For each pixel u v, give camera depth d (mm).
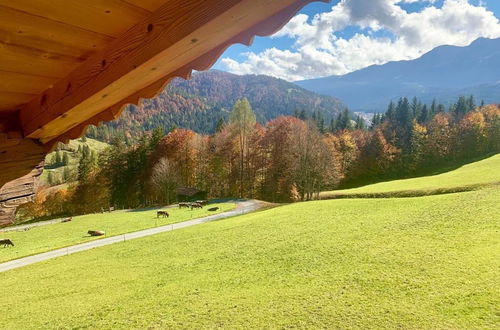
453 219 17016
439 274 10117
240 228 23484
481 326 6965
